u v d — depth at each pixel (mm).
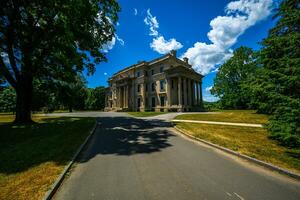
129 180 4828
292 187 4391
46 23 14508
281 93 7055
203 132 11531
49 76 17828
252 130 12117
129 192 4176
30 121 17453
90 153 7500
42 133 11961
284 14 7258
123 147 8406
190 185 4512
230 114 23594
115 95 59250
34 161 6156
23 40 13125
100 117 25562
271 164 5676
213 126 14164
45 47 14797
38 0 12109
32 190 4152
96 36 17062
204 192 4152
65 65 15969
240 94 39406
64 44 13969
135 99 48406
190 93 43312
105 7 16031
